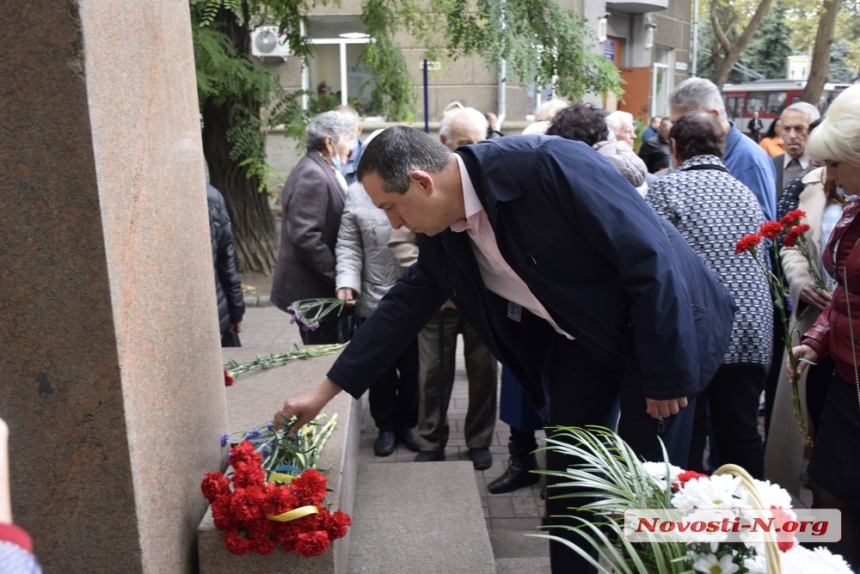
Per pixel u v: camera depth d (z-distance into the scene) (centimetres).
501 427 469
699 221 295
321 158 412
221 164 863
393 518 273
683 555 147
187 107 204
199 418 203
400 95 786
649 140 725
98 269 148
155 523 168
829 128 215
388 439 427
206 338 213
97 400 154
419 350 404
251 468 197
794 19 2525
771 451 337
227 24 754
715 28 1942
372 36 770
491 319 238
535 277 211
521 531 343
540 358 252
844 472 229
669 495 158
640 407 235
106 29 151
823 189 297
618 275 203
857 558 236
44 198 145
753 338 294
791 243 279
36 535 159
